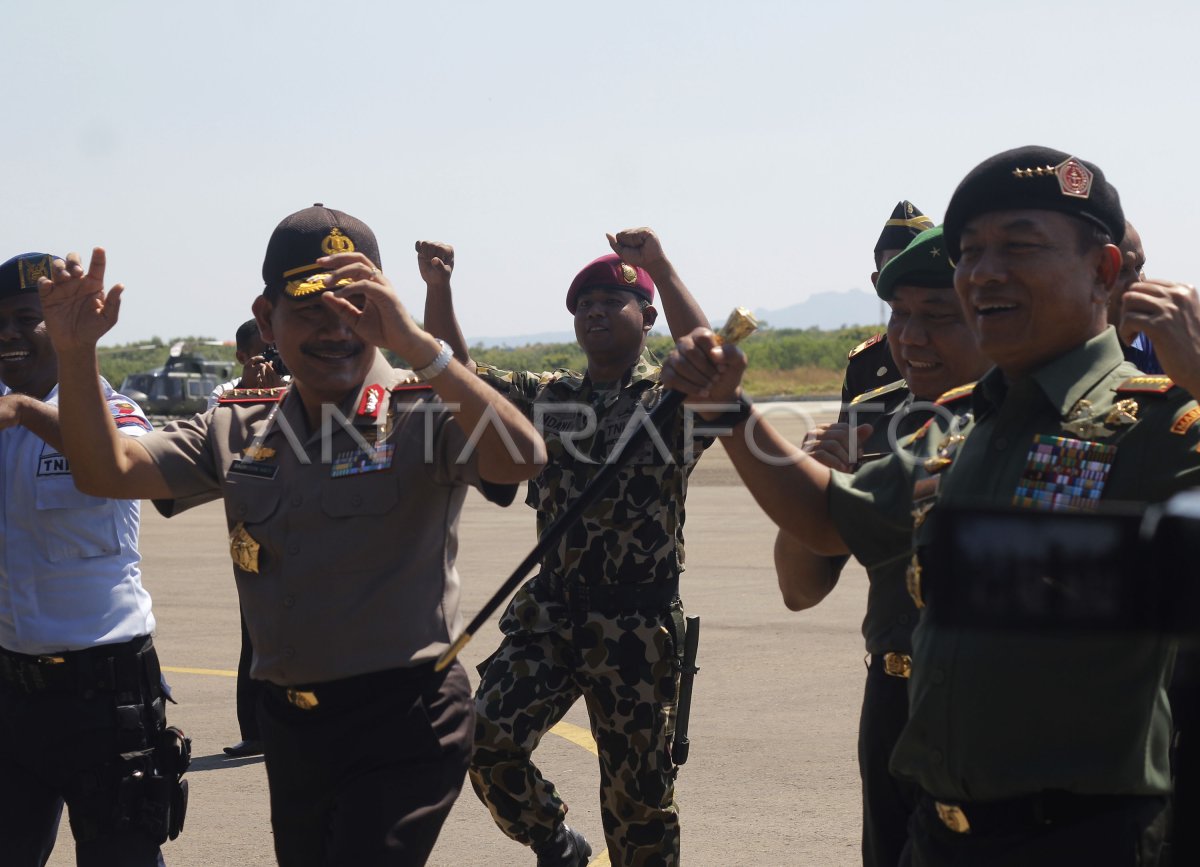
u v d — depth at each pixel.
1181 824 1.88
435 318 4.29
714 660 7.57
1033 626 1.35
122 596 3.63
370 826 2.98
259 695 3.21
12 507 3.58
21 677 3.58
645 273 4.36
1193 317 2.13
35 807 3.68
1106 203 2.29
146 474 3.24
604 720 4.14
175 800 3.66
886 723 3.06
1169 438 2.13
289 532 3.07
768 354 75.38
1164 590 1.31
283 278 3.09
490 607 2.78
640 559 4.11
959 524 1.38
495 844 4.88
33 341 3.80
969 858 2.27
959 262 2.38
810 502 2.65
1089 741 2.13
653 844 4.14
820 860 4.57
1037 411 2.30
